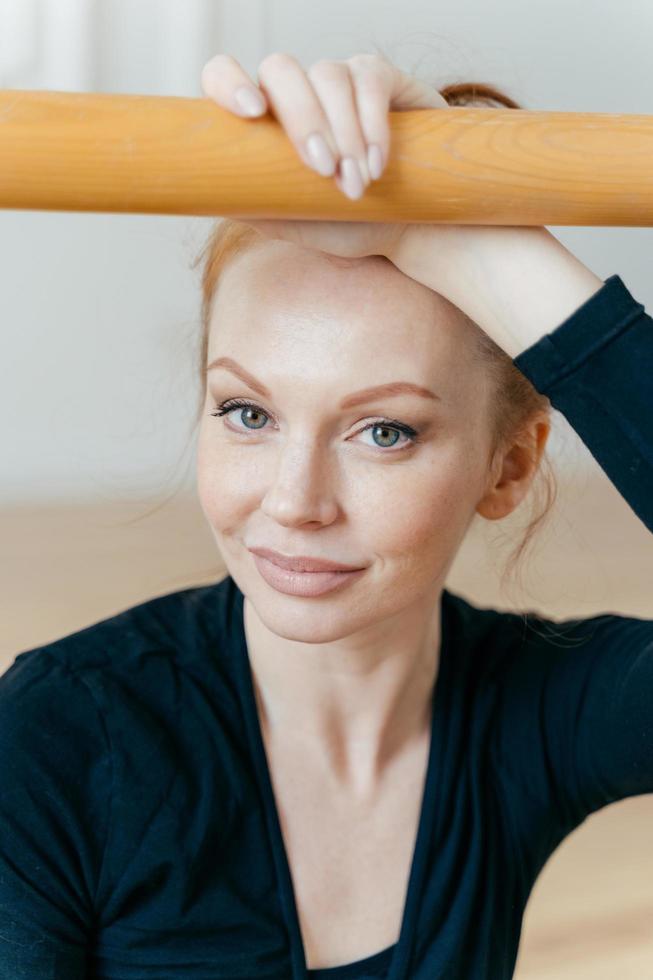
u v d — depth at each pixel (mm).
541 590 2393
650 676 759
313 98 508
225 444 656
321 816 753
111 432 3242
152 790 712
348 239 597
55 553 2592
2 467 3215
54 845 693
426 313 634
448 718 781
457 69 1437
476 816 774
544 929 1390
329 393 623
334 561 645
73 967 708
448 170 532
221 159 511
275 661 739
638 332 605
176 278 3287
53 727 703
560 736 799
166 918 718
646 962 1331
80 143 502
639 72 3762
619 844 1604
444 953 753
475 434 682
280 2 3438
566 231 3670
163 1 3316
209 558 2574
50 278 3219
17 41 3234
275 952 732
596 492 3326
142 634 758
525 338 612
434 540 663
